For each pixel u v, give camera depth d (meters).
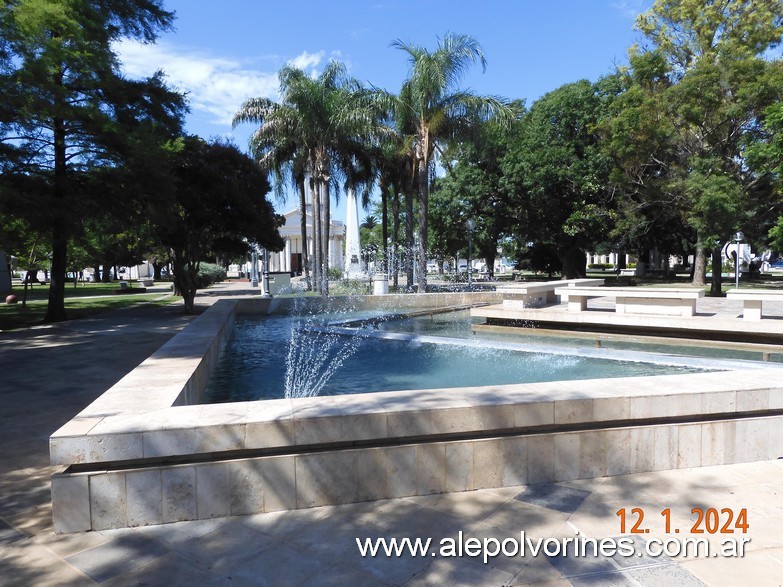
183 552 2.84
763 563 2.67
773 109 14.66
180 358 6.12
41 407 5.87
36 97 11.64
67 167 14.60
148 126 14.59
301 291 28.19
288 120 21.02
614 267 62.72
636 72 21.33
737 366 7.45
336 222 55.59
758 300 9.68
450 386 7.07
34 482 3.88
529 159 26.30
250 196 18.16
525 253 38.94
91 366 8.25
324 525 3.12
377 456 3.42
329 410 3.44
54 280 15.64
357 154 21.83
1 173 12.96
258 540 2.96
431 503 3.39
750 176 20.52
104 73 13.67
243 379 7.52
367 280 29.70
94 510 3.09
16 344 10.62
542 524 3.10
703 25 21.97
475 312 13.08
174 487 3.17
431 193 30.95
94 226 17.20
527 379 7.36
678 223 30.33
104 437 3.04
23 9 11.39
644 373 7.60
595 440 3.73
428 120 19.03
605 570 2.62
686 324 10.17
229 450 3.22
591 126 24.20
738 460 3.95
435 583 2.53
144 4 15.95
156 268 55.69
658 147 20.89
